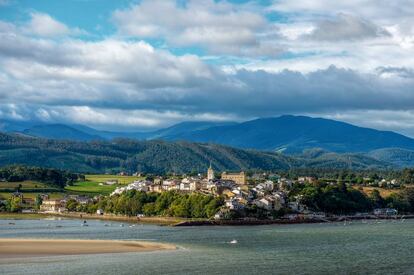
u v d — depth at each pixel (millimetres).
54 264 162625
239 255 184000
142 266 158375
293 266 159625
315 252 193625
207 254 187625
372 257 180125
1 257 179000
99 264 162500
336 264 163875
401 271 152000
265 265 161125
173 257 179000
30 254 187000
